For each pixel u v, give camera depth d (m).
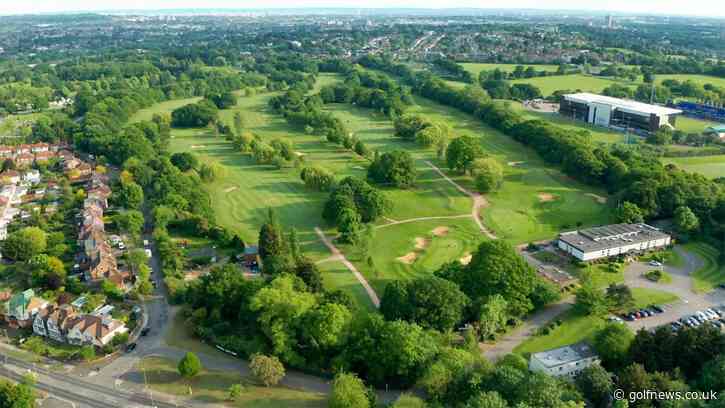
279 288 169.88
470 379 135.88
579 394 130.25
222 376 152.50
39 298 185.75
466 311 172.88
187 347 166.38
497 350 162.00
